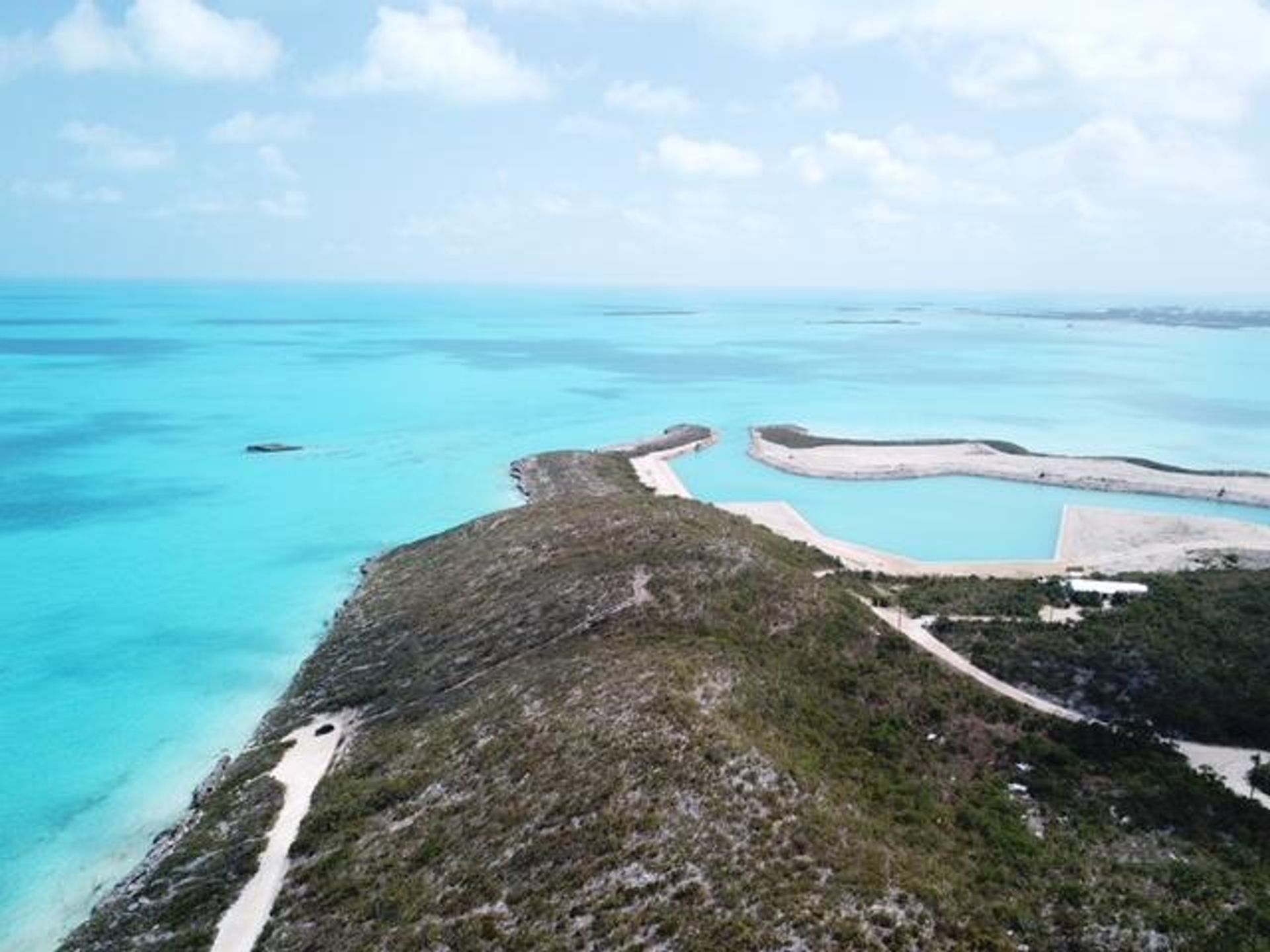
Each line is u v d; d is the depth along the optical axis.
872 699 50.03
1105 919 32.81
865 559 92.12
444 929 33.41
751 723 43.72
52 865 45.56
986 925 30.66
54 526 100.81
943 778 43.75
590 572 65.88
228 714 60.88
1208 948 31.38
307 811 46.34
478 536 85.75
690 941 29.22
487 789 41.91
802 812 36.03
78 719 59.84
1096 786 44.03
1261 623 62.66
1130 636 59.81
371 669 63.16
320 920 36.66
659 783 37.81
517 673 53.62
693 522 77.12
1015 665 57.38
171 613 77.75
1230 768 47.16
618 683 47.03
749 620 56.62
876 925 29.66
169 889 41.31
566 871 34.50
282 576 87.12
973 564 91.25
